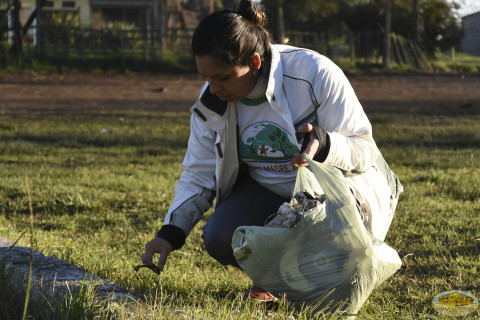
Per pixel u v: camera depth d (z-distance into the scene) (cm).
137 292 322
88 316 247
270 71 295
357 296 281
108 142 1148
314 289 283
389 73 2633
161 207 625
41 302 265
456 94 2127
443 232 502
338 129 303
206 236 328
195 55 284
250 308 289
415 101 1964
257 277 288
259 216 325
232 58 280
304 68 306
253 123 314
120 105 1781
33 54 2389
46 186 706
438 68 2847
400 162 901
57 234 509
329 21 3052
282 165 320
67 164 901
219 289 367
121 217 588
